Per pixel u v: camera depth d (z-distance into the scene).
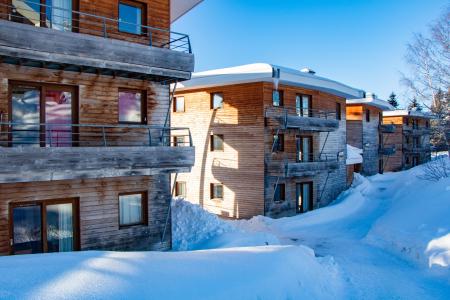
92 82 11.27
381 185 30.05
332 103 25.08
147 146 11.37
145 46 11.02
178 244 13.08
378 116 38.66
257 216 18.92
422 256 11.44
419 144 47.00
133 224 12.05
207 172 22.14
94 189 11.09
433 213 13.55
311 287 8.32
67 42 9.66
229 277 7.38
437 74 27.89
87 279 6.43
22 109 10.24
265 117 19.61
